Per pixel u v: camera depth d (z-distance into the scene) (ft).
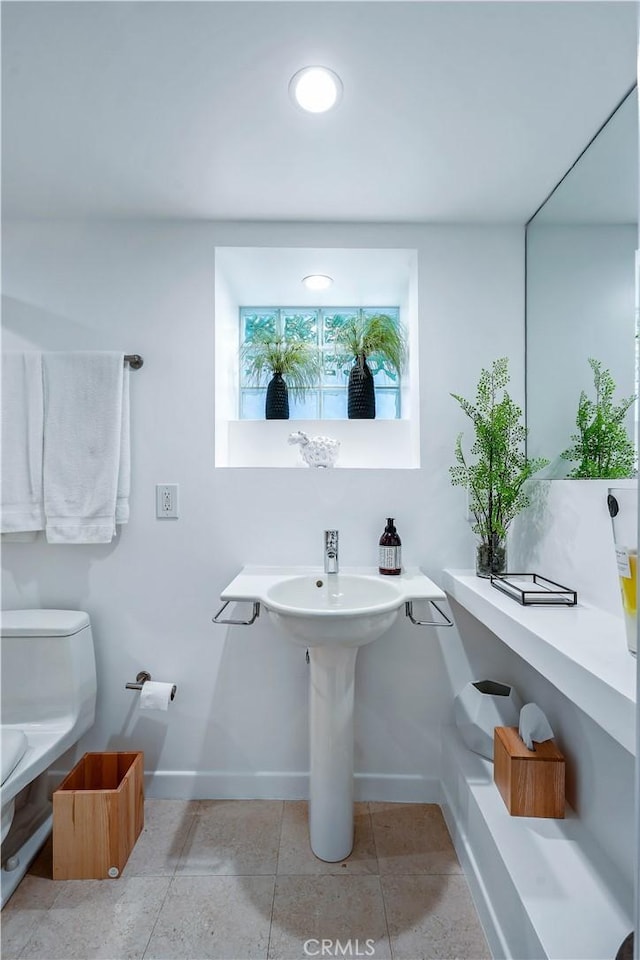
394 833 5.29
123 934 4.11
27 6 3.39
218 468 5.98
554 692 4.88
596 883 3.57
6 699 5.29
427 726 5.91
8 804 4.51
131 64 3.83
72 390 5.71
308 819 5.49
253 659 5.92
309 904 4.39
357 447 6.68
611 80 3.88
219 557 5.96
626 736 2.51
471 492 5.78
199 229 5.99
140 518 5.96
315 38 3.62
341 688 4.83
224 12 3.43
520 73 3.87
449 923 4.22
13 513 5.59
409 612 5.00
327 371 7.40
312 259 6.23
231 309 7.03
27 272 5.96
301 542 5.97
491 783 4.76
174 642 5.95
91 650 5.75
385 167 4.99
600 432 4.23
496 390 6.02
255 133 4.51
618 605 3.95
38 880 4.63
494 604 4.36
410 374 6.54
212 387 5.99
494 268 6.04
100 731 5.93
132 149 4.73
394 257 6.20
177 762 5.92
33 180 5.20
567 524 4.78
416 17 3.47
